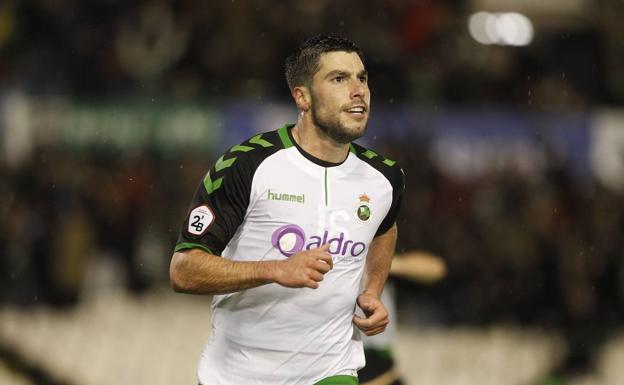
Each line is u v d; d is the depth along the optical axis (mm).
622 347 34406
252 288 12414
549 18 45281
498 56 43812
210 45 42875
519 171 39625
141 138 39219
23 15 42219
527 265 36094
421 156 38719
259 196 12195
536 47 44875
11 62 41688
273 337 12578
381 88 40875
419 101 41156
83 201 37719
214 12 43438
